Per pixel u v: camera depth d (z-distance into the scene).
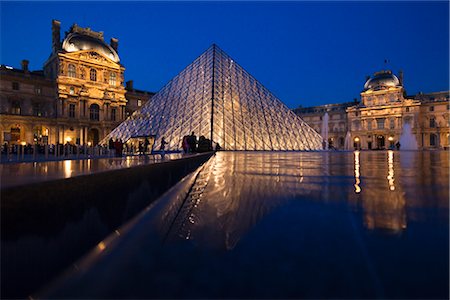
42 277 3.55
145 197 7.04
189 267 2.03
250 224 3.01
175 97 41.53
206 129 33.50
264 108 39.88
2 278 3.05
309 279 1.73
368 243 2.30
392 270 1.80
